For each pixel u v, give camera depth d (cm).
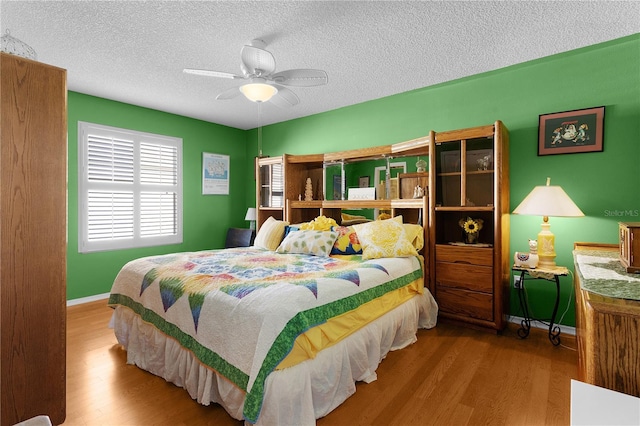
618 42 253
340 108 427
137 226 421
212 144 501
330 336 176
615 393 81
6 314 136
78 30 234
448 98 340
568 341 262
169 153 451
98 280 389
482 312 280
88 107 376
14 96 137
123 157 406
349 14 216
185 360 187
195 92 366
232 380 153
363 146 405
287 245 305
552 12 212
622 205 257
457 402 181
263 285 183
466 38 246
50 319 148
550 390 192
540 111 290
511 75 304
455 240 330
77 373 214
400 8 209
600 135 264
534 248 273
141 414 171
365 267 237
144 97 384
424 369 217
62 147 151
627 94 254
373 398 184
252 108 429
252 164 540
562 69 279
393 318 239
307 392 156
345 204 379
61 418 152
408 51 266
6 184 135
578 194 274
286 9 210
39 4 202
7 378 136
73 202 369
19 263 139
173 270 227
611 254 212
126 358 236
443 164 311
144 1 201
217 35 242
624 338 97
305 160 419
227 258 269
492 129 277
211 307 174
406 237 289
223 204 517
